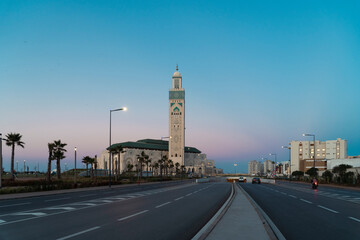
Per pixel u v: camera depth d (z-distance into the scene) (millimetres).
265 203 19594
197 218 12570
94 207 16578
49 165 59344
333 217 13156
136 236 8945
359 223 11555
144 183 64875
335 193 30812
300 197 24938
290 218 12852
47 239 8539
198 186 48219
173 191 33031
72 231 9656
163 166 155250
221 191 32969
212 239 7938
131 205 17688
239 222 10594
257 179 68750
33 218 12422
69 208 16094
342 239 8773
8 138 58031
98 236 8930
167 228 10250
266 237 8172
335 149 150500
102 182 49219
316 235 9305
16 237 8805
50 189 34906
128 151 188375
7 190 29766
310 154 156750
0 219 12164
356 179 56656
